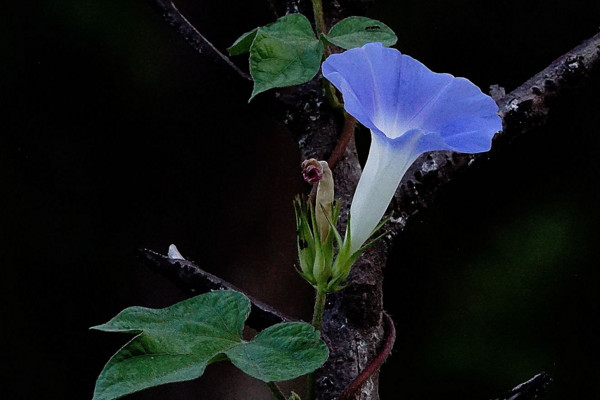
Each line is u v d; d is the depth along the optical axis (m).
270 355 0.92
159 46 1.82
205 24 1.76
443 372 1.93
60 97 1.89
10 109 1.89
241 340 0.93
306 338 0.92
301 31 0.96
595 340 1.91
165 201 1.77
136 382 0.91
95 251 1.88
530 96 1.01
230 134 1.70
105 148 1.86
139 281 1.87
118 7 1.83
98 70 1.85
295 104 1.00
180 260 0.99
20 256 1.90
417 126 0.93
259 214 1.65
